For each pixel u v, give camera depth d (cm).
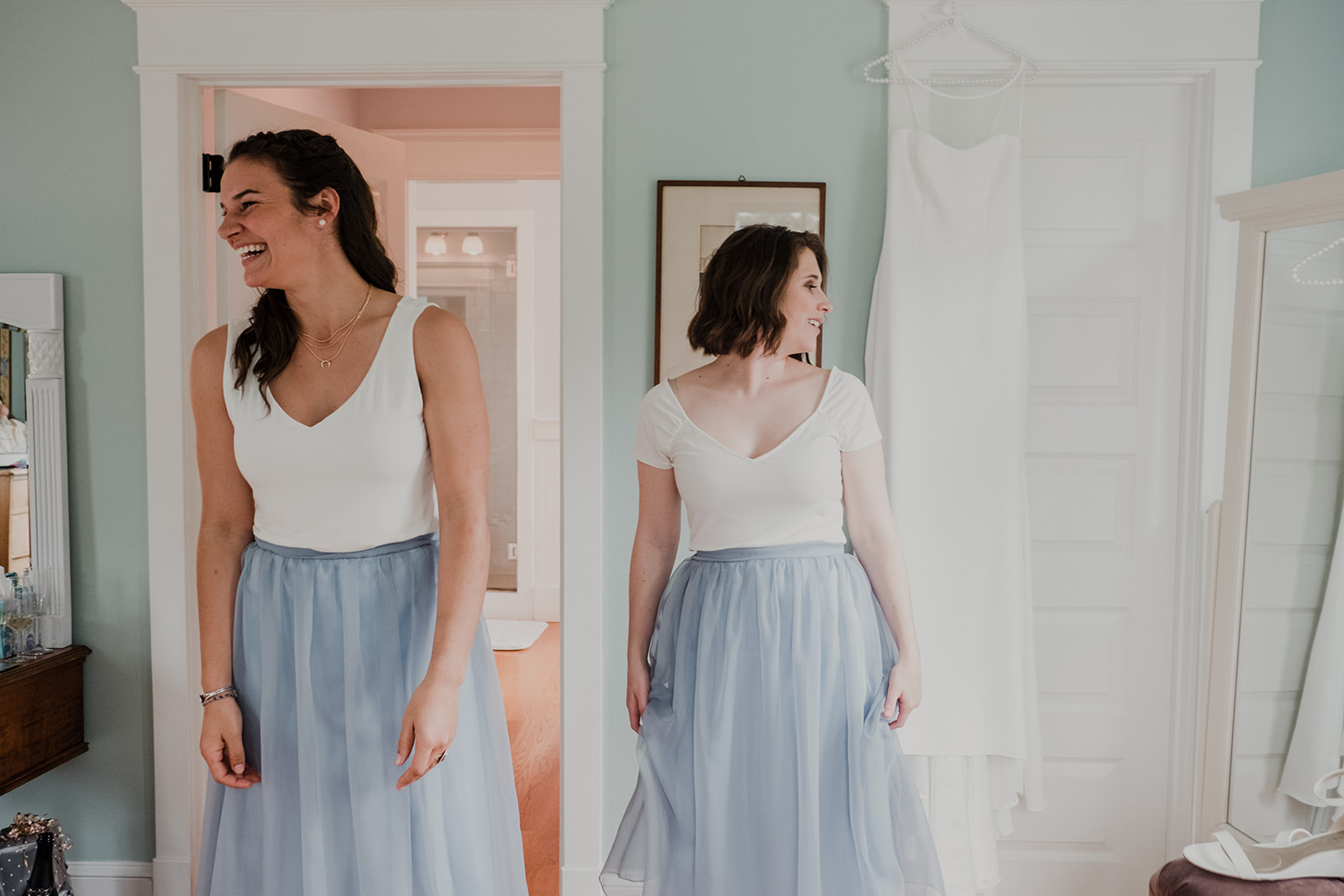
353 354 136
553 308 586
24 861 211
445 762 138
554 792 317
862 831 150
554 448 580
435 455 137
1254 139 235
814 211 238
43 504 242
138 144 243
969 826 235
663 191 238
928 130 238
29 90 243
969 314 232
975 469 232
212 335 143
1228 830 216
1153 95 240
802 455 155
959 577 233
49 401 242
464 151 384
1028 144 240
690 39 238
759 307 154
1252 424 210
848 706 153
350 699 132
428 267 593
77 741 245
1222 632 217
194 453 248
